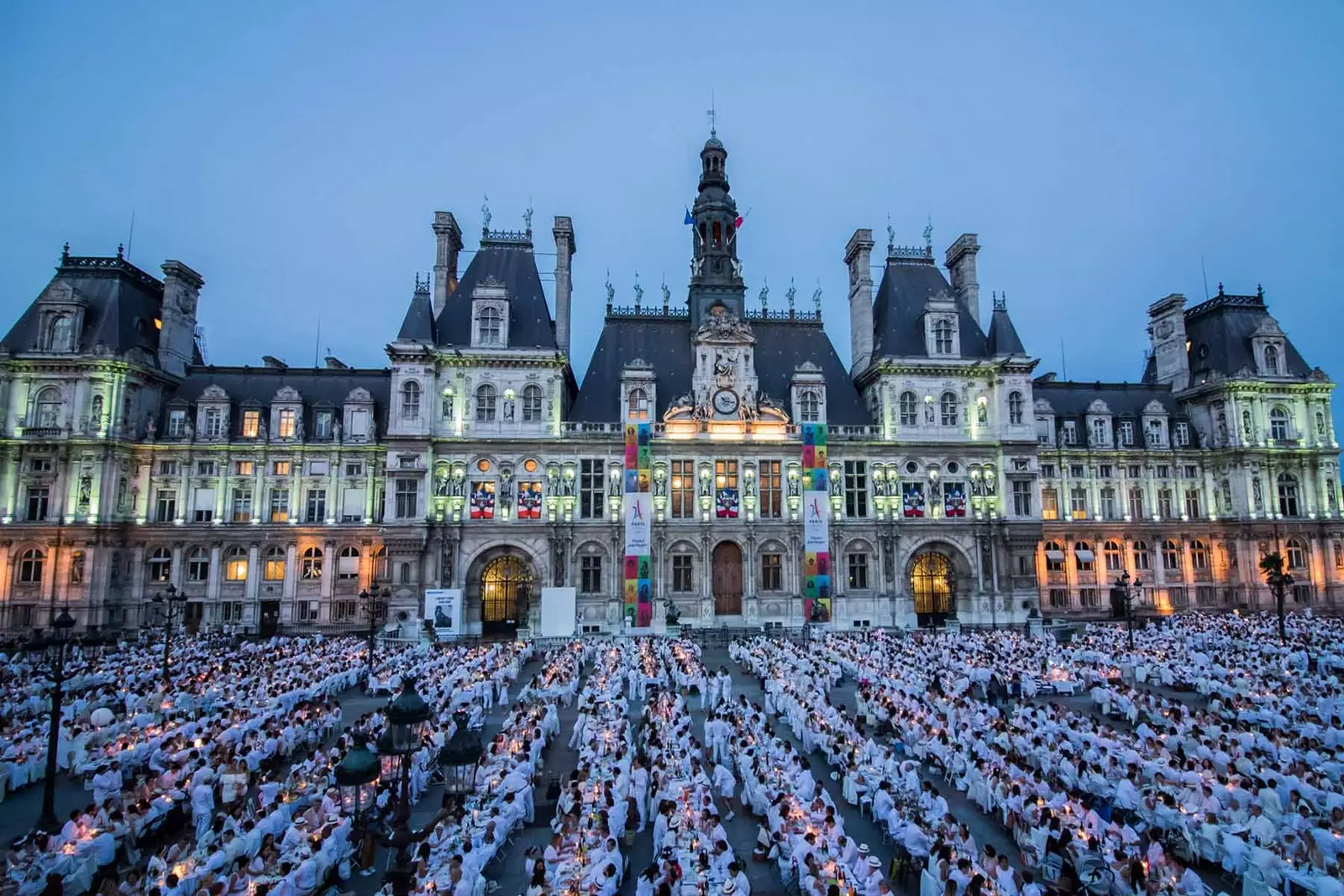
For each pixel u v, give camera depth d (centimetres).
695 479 7356
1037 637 6194
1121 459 8738
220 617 7294
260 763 2931
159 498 7438
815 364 7719
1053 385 9275
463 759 1988
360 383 8188
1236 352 8988
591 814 2209
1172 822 2262
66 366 7206
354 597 7394
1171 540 8656
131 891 1812
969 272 8519
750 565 7288
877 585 7406
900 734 3338
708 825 2067
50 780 2455
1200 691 4322
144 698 3675
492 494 7194
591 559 7219
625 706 3656
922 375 7819
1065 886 1975
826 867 1870
